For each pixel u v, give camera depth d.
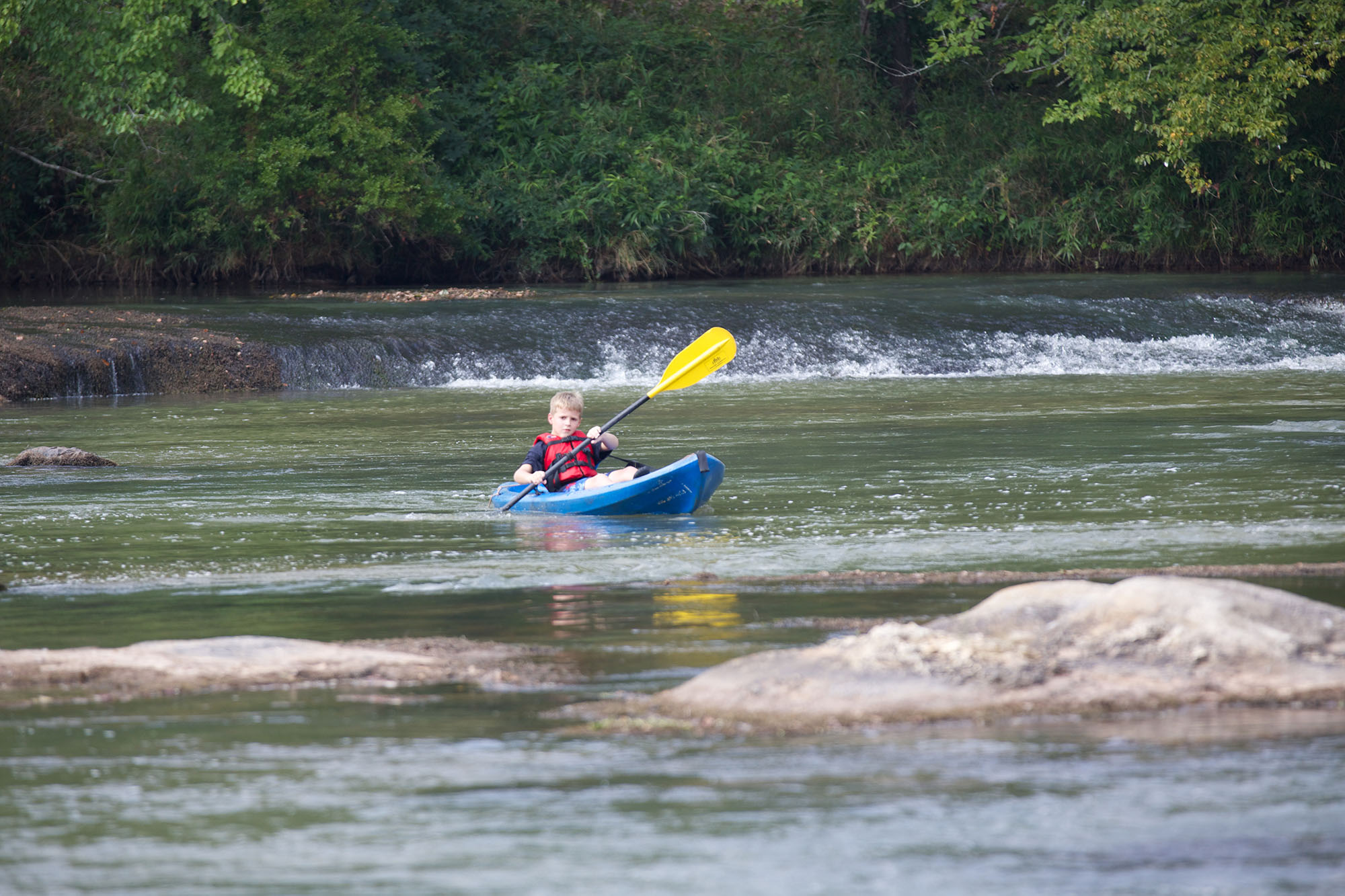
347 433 49.84
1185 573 23.73
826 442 45.22
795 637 19.80
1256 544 26.62
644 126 120.31
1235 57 100.38
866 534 28.92
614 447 35.47
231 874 11.66
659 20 133.12
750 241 115.25
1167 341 81.38
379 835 12.48
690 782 13.73
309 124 101.56
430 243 109.44
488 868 11.73
